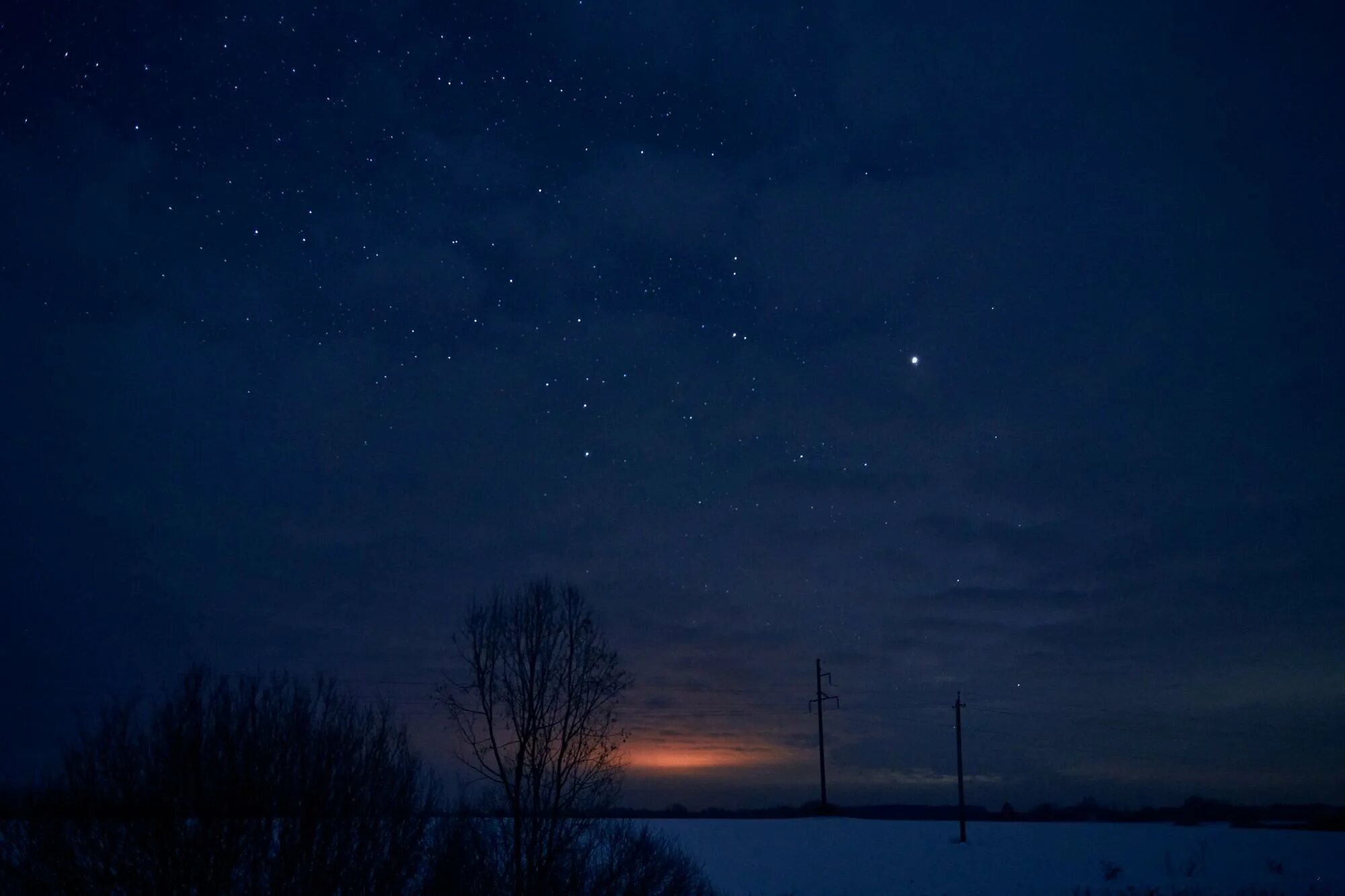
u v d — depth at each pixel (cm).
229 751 977
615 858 1534
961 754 3938
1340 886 2838
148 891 911
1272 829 4809
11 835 905
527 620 1524
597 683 1526
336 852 1018
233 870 952
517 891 1358
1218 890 2703
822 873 2920
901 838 3869
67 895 895
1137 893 2638
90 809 923
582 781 1484
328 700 1088
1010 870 3112
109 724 962
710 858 3058
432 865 1241
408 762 1141
